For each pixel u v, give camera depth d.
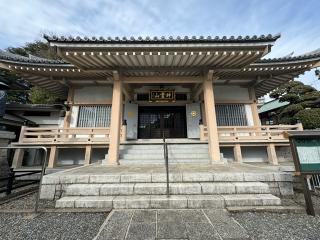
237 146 8.40
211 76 7.11
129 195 3.96
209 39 5.63
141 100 10.62
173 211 3.39
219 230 2.66
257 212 3.37
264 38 5.62
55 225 2.94
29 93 18.77
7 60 7.87
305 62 8.09
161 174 4.46
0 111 9.12
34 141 8.25
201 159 7.26
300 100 14.02
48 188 4.32
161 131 11.06
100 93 10.38
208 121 6.97
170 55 6.11
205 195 3.88
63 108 11.34
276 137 8.47
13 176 4.70
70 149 9.45
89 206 3.59
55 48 5.71
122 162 7.11
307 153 3.67
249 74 9.10
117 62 6.61
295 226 2.84
